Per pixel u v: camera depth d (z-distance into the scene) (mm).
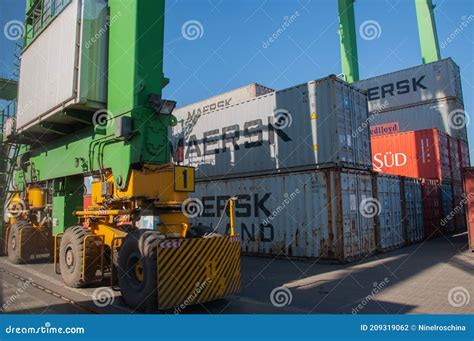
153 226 6570
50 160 10773
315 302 6445
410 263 10383
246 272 9445
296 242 11344
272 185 12172
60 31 8688
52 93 8711
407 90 25422
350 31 26750
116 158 7641
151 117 7379
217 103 24094
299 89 12023
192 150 16047
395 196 14438
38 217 12070
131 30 7512
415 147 18953
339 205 10547
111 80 8023
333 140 10953
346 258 10508
